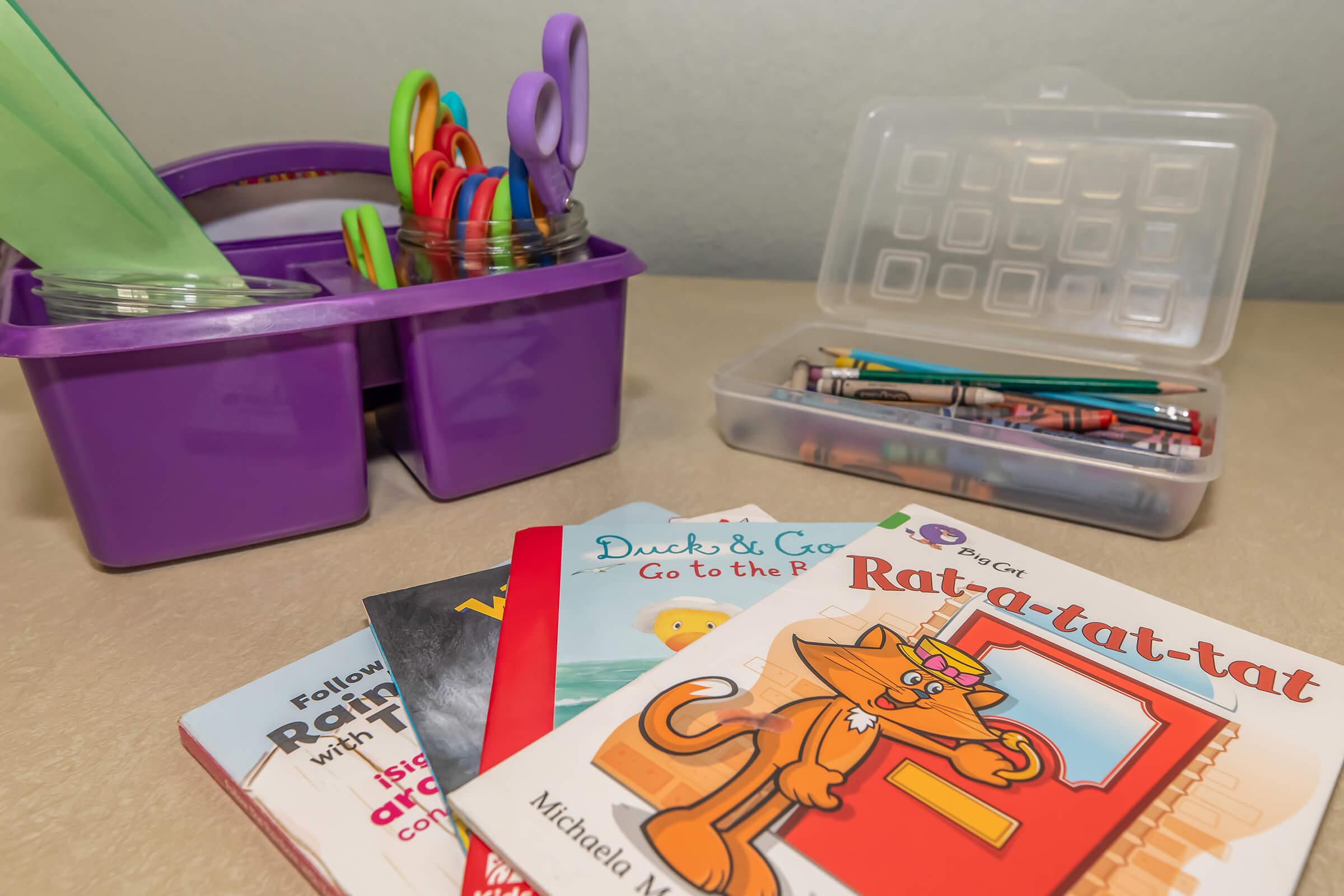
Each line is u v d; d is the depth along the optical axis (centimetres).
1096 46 74
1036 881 24
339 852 26
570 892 23
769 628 34
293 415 42
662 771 27
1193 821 26
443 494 49
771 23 77
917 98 60
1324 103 73
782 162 84
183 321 38
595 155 86
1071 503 47
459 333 45
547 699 31
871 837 25
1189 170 54
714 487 51
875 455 51
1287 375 68
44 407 38
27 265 45
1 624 39
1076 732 29
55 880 27
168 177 53
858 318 64
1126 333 56
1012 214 59
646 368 70
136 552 42
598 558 40
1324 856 27
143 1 76
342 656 35
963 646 34
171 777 31
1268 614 40
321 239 60
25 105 36
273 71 81
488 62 81
